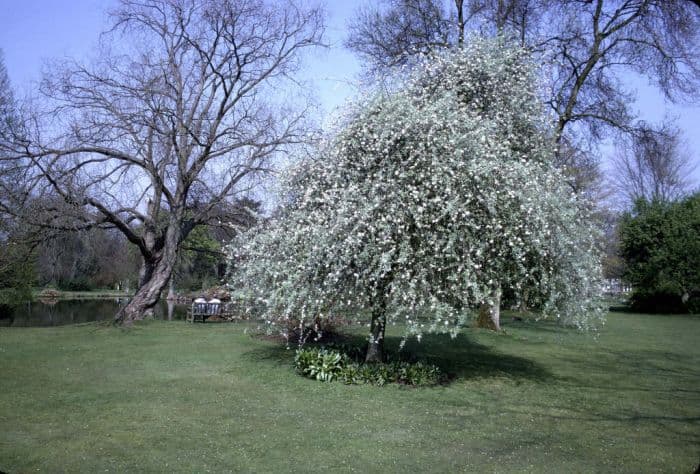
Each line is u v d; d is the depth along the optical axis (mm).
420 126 7445
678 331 18203
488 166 7035
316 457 5035
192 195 18031
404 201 7238
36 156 14102
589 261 8133
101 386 7934
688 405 7469
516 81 9398
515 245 7480
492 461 5004
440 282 7387
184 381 8352
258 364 9836
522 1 16641
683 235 26438
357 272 7492
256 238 8516
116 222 15516
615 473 4738
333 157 8078
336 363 8578
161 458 4941
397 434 5801
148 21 16797
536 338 15398
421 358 9977
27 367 9320
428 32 17266
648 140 17000
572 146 16891
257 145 16531
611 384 8984
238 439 5539
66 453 5020
